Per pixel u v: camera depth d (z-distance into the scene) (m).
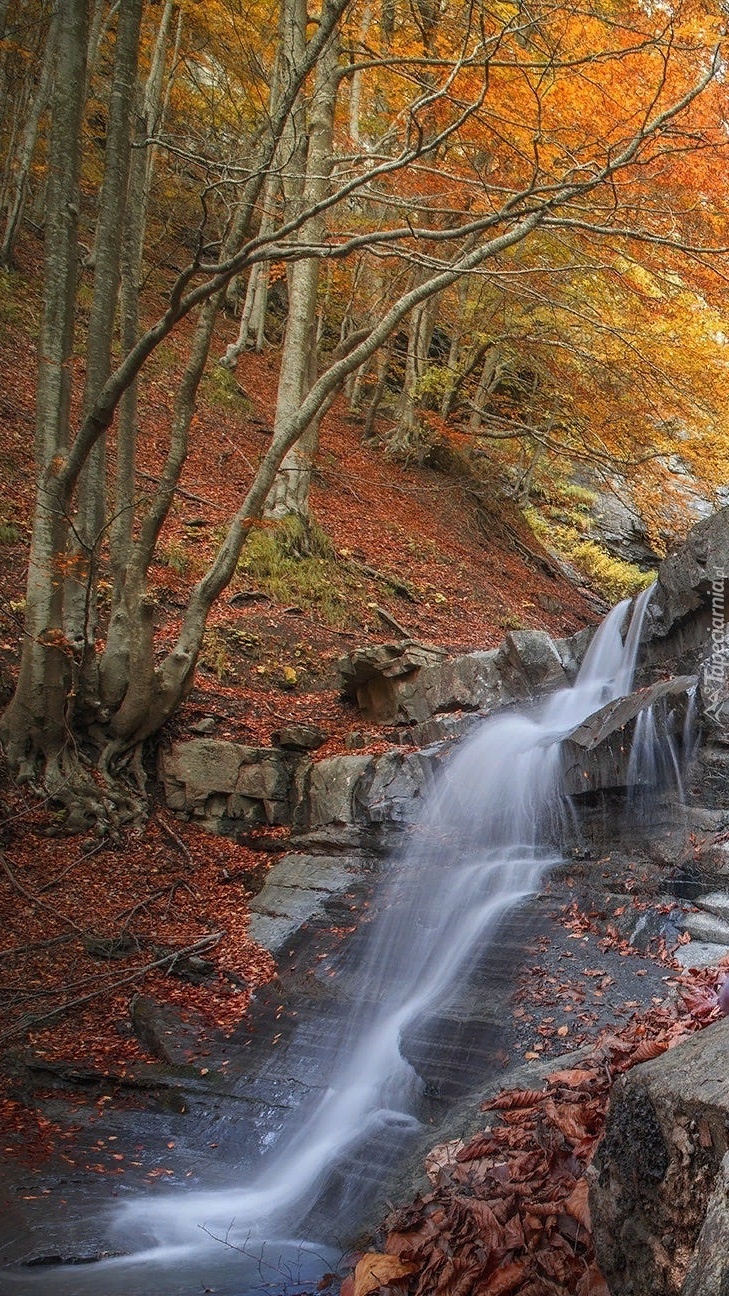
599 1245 2.85
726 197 10.67
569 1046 5.35
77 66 8.85
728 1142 2.39
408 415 19.97
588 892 6.96
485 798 8.35
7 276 17.62
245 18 14.23
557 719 9.32
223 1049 6.38
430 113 11.93
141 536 9.71
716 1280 1.89
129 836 9.02
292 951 7.51
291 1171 5.18
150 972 7.31
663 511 19.66
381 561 16.08
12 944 7.41
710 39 9.26
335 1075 5.91
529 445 20.67
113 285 9.41
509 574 18.94
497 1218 3.43
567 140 10.45
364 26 16.41
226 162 9.04
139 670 9.51
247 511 9.77
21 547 11.76
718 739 7.39
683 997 5.16
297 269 14.28
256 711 10.95
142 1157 5.37
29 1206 4.78
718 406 15.28
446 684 10.51
